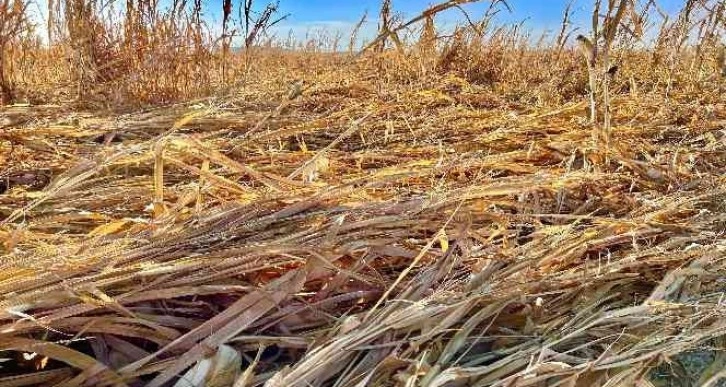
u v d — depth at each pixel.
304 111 5.13
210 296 1.70
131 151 2.18
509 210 2.58
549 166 3.28
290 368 1.43
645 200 2.63
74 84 5.33
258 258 1.71
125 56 5.22
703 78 6.36
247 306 1.59
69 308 1.42
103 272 1.52
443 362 1.51
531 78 7.71
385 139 3.84
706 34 6.09
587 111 4.36
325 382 1.48
